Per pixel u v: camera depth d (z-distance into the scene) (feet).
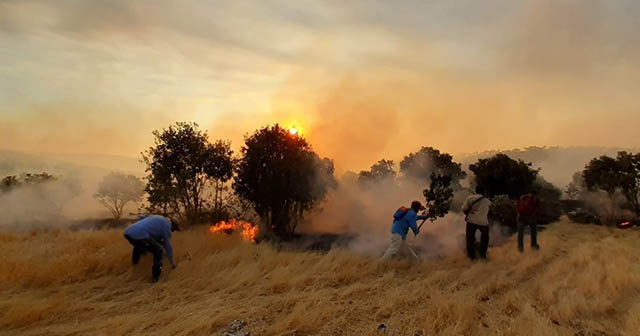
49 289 20.85
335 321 16.14
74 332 15.06
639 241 34.22
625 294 19.27
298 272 24.58
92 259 24.47
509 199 43.42
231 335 14.62
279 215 40.50
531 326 14.65
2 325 15.84
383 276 24.31
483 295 19.99
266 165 40.40
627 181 46.60
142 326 15.69
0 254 25.75
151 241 22.65
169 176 39.01
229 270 24.76
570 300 17.67
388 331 15.11
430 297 19.19
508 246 33.55
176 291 21.04
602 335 14.66
